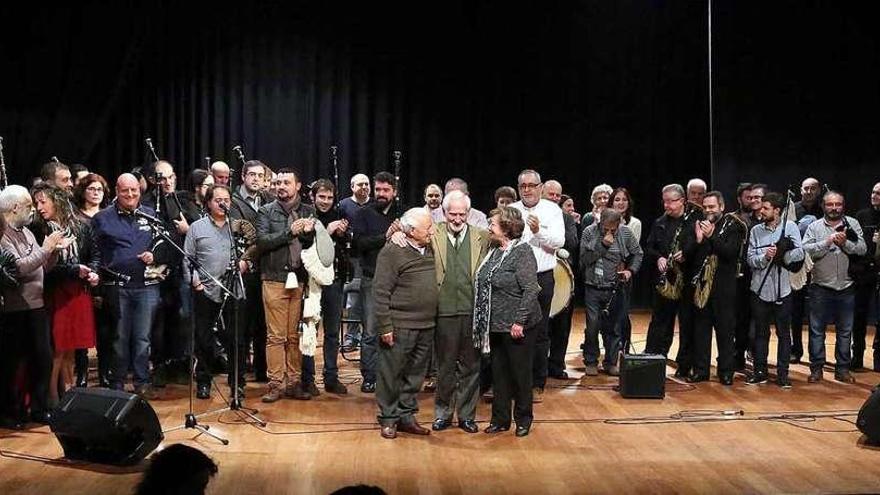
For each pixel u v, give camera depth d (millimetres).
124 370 6340
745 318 7551
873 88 10781
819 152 10938
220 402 6348
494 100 11102
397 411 5609
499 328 5531
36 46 9789
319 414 6086
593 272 7434
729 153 11055
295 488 4621
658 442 5496
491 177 11164
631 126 11312
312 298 6340
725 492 4594
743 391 6867
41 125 9852
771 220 7113
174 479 2555
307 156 10688
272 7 10555
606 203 7973
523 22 11094
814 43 10859
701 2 11188
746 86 10992
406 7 10852
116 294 6301
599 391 6875
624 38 11219
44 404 5695
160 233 5750
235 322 5969
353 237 6629
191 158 10430
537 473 4895
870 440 5430
